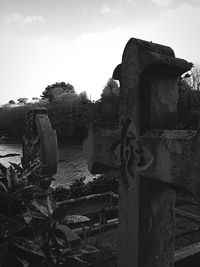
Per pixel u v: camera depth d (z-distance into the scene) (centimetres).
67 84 6384
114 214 603
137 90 228
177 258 359
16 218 190
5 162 1634
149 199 221
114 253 386
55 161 475
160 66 211
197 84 3048
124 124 245
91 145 300
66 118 4425
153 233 224
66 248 212
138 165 225
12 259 177
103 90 4100
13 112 5034
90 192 745
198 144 170
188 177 178
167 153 195
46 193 229
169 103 226
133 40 231
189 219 539
